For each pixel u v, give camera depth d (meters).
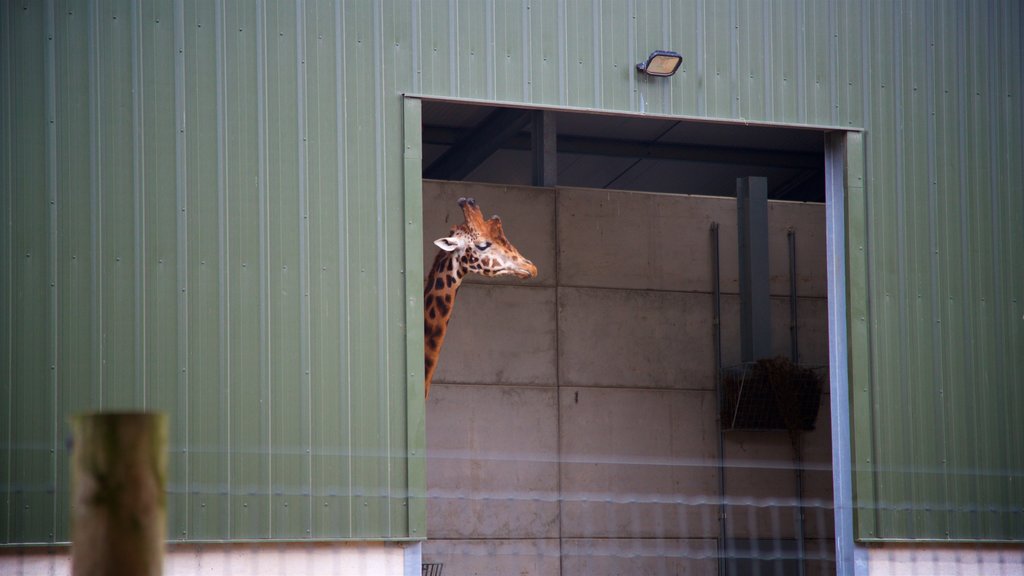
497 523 38.50
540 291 39.91
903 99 30.89
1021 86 32.06
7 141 24.53
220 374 25.14
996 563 30.06
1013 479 30.55
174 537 24.38
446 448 38.31
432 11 27.44
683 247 41.69
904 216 30.52
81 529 9.86
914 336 30.23
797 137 46.19
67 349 24.38
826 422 42.31
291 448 25.36
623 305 40.75
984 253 31.12
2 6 24.77
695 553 40.34
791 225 42.97
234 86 25.95
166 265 25.12
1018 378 30.98
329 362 25.81
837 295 30.28
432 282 35.03
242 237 25.62
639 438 40.34
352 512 25.52
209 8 25.98
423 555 37.56
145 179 25.22
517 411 39.22
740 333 41.72
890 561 29.33
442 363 38.62
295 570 25.09
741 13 29.73
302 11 26.55
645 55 28.83
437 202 38.78
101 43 25.28
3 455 23.81
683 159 47.56
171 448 24.64
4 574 23.53
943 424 30.14
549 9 28.25
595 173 48.75
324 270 26.02
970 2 31.84
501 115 42.78
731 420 40.84
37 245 24.47
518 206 39.88
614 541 39.56
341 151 26.45
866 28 30.77
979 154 31.42
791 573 41.16
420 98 27.11
